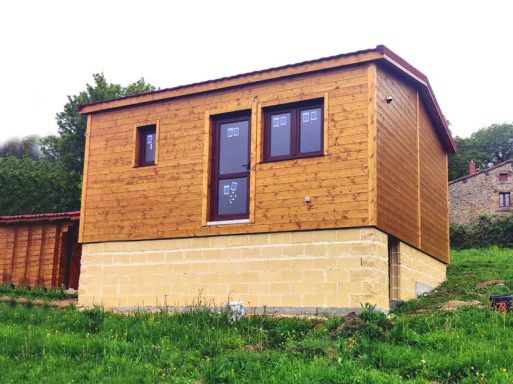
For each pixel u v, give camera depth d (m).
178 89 14.89
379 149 12.89
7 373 8.90
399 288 13.73
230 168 14.35
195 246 14.12
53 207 38.12
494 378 7.97
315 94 13.38
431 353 9.04
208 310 12.20
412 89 15.45
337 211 12.66
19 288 19.08
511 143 63.91
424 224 15.73
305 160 13.19
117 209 15.33
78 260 20.38
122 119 15.77
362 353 9.27
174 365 9.34
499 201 41.56
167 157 14.94
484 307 11.71
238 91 14.30
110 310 14.16
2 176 39.06
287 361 8.91
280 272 13.02
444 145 18.25
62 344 10.16
